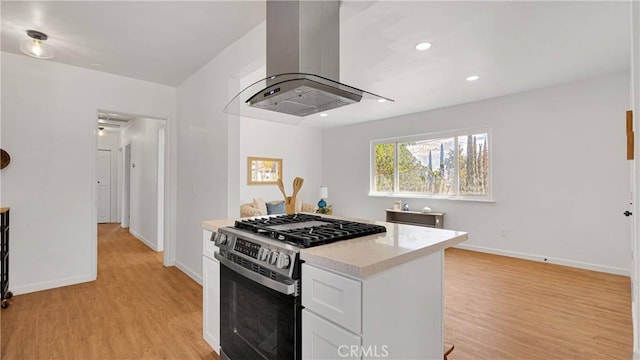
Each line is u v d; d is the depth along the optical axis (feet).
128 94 11.98
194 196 11.44
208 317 6.55
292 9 5.28
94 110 11.23
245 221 6.21
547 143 13.39
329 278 3.65
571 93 12.75
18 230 9.77
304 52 5.22
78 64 10.69
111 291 10.02
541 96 13.52
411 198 18.34
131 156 21.24
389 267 3.59
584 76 11.96
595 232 12.28
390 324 3.75
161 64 10.74
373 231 5.19
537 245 13.73
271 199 20.48
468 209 15.98
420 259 4.30
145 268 12.66
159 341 6.93
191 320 7.95
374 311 3.49
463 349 6.64
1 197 9.54
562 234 13.06
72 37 8.70
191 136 11.83
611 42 8.89
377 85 12.77
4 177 9.59
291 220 6.34
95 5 7.10
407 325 4.05
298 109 6.31
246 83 11.98
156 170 15.78
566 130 12.89
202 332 7.35
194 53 9.82
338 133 22.68
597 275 11.66
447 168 17.03
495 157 14.97
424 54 9.70
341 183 22.52
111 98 11.59
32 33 8.43
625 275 11.57
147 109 12.45
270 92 5.39
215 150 10.03
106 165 26.02
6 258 9.18
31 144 10.03
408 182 18.90
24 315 8.19
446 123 16.76
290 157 21.70
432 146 17.70
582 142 12.51
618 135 11.75
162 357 6.31
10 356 6.28
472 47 9.20
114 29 8.24
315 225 5.77
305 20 5.24
